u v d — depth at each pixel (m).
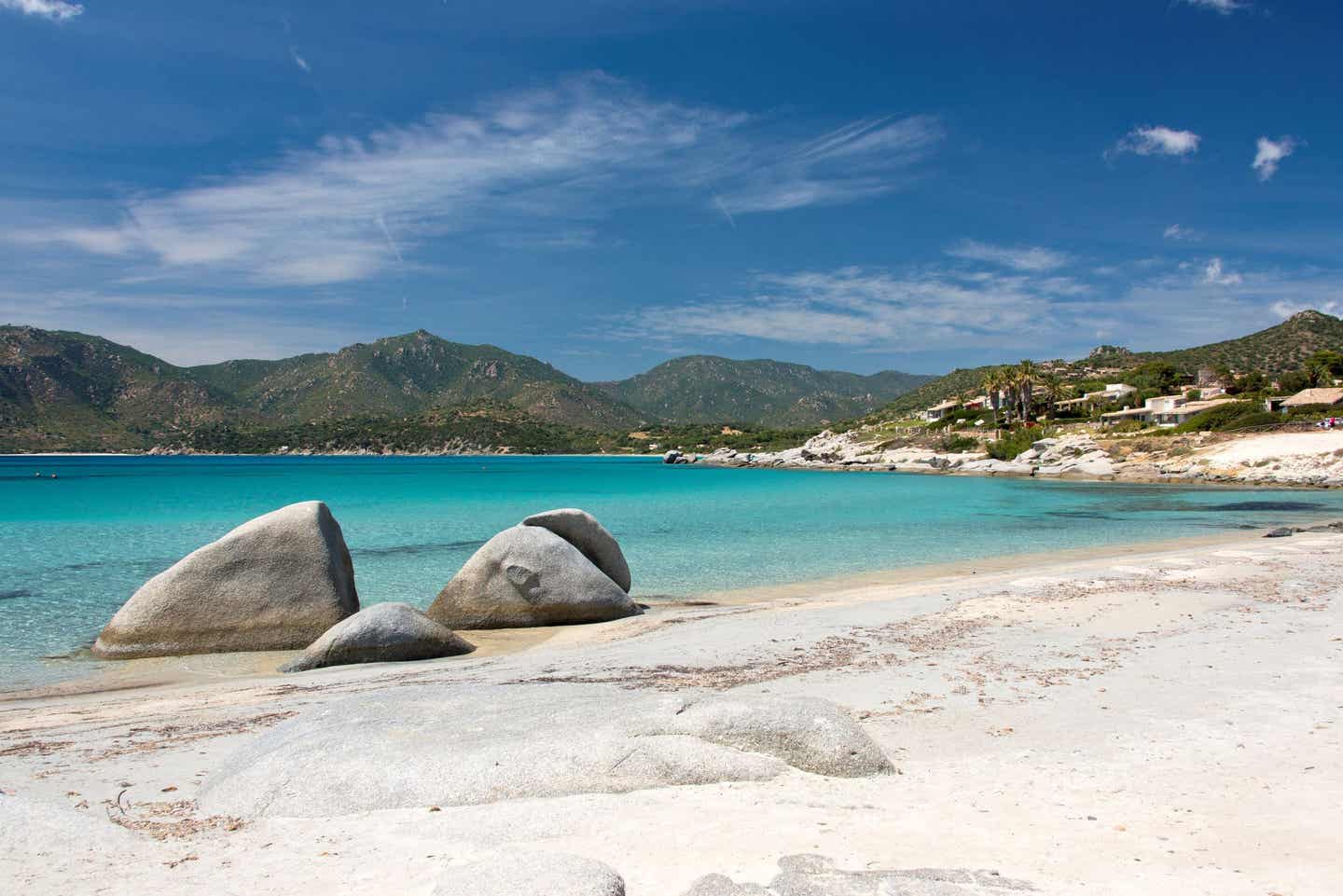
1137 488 63.81
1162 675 9.38
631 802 5.43
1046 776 6.06
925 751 6.78
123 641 13.62
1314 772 6.03
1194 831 4.91
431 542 29.12
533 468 137.00
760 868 4.30
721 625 14.23
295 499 53.31
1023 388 116.44
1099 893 3.98
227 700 10.06
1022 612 14.23
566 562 16.12
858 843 4.69
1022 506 45.91
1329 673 9.24
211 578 14.36
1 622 16.02
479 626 15.55
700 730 6.36
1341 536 26.77
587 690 8.12
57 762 7.13
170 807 5.70
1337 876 4.22
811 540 29.59
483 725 6.66
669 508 44.66
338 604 14.71
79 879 4.27
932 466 102.94
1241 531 32.56
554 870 3.92
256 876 4.32
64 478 90.19
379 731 6.53
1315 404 85.50
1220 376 126.56
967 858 4.47
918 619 13.91
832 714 6.56
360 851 4.69
